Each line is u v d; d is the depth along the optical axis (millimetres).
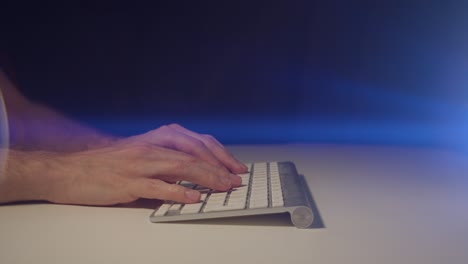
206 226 727
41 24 2188
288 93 2133
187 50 2154
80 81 2215
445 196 859
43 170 848
